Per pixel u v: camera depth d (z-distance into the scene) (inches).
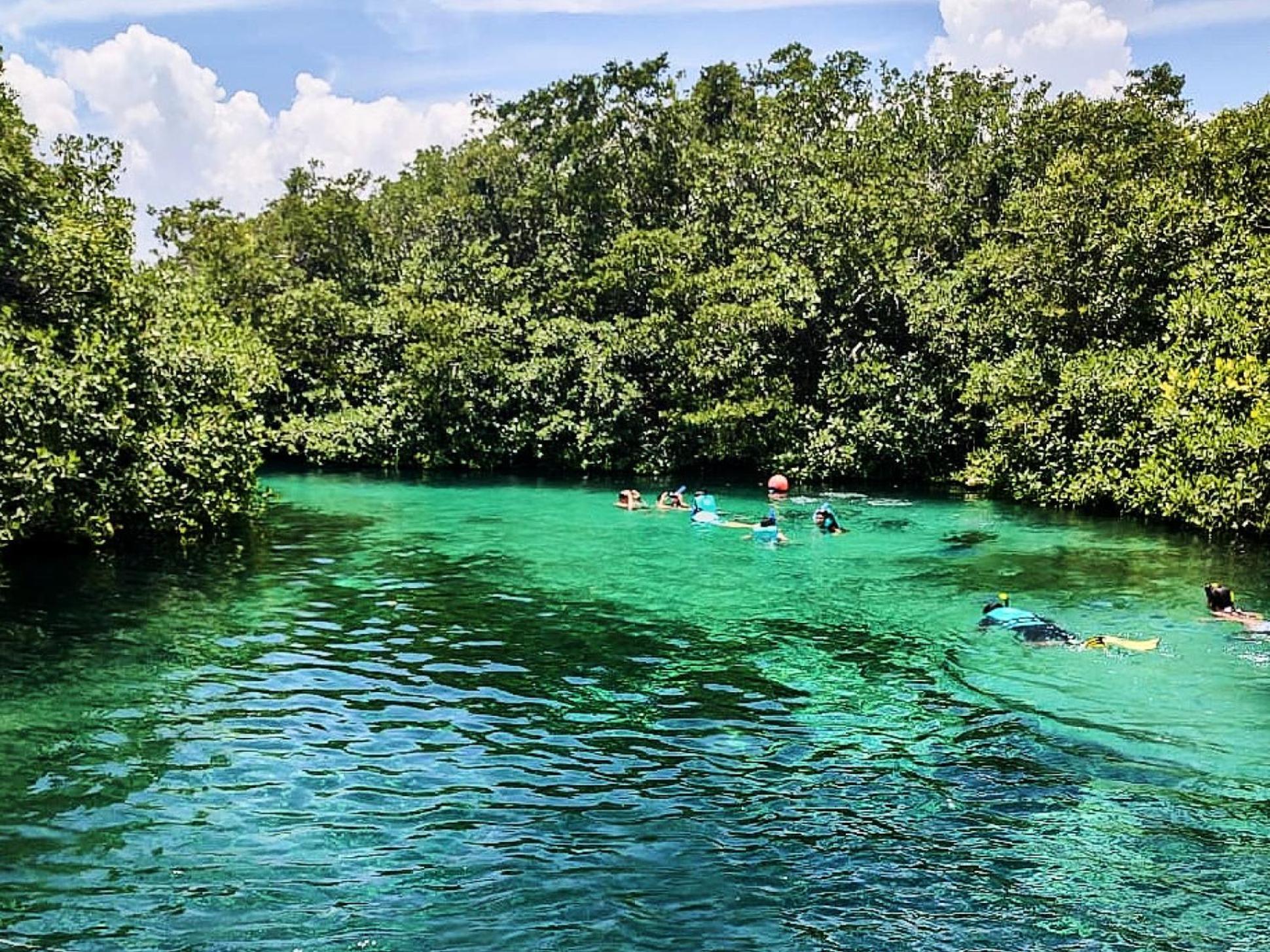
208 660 430.9
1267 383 826.2
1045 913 226.7
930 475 1200.8
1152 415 888.3
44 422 595.8
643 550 725.3
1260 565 666.2
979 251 1256.2
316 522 866.8
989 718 364.2
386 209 1838.1
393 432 1380.4
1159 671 421.4
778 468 1225.4
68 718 353.4
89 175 877.8
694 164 1472.7
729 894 235.3
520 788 298.7
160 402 741.9
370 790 295.1
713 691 397.4
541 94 1582.2
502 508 970.1
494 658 442.3
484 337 1363.2
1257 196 978.1
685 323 1286.9
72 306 744.3
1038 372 1019.9
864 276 1222.9
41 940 208.1
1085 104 1294.3
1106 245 1016.2
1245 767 316.8
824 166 1376.7
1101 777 309.6
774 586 599.5
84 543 700.0
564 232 1514.5
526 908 226.4
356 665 427.5
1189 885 240.8
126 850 253.0
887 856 255.9
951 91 1491.1
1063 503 979.3
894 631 490.0
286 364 1448.1
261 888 233.9
